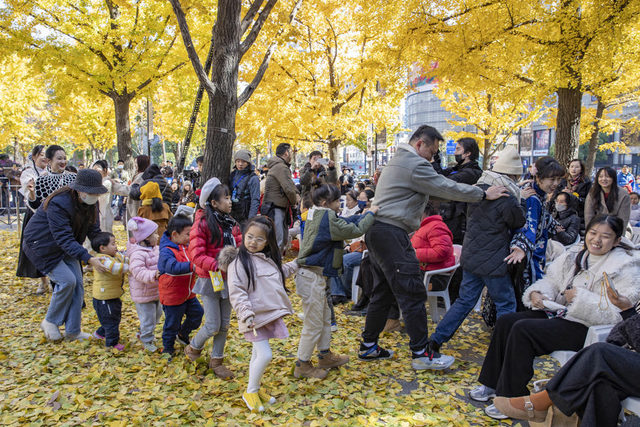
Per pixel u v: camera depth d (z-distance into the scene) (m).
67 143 41.16
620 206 6.02
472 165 5.39
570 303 3.04
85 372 3.85
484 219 3.84
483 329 4.93
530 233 3.83
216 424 3.03
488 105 18.83
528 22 9.36
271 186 6.85
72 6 11.67
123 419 3.05
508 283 3.86
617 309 2.82
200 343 3.81
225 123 5.81
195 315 4.31
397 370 3.92
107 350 4.30
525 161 57.59
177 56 12.15
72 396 3.41
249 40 5.90
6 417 3.10
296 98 13.18
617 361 2.33
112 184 7.77
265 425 2.96
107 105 22.81
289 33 6.99
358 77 13.09
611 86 14.26
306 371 3.73
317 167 8.70
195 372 3.82
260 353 3.24
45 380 3.70
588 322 2.90
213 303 3.65
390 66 10.71
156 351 4.28
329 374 3.81
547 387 2.51
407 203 3.73
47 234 4.32
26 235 4.36
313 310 3.63
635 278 2.78
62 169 5.34
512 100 10.95
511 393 2.97
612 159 53.59
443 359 3.89
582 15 9.09
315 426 2.94
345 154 80.94
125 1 11.69
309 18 12.50
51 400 3.33
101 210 7.64
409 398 3.37
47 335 4.50
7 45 10.91
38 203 5.11
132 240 4.34
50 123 29.48
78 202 4.33
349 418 3.07
